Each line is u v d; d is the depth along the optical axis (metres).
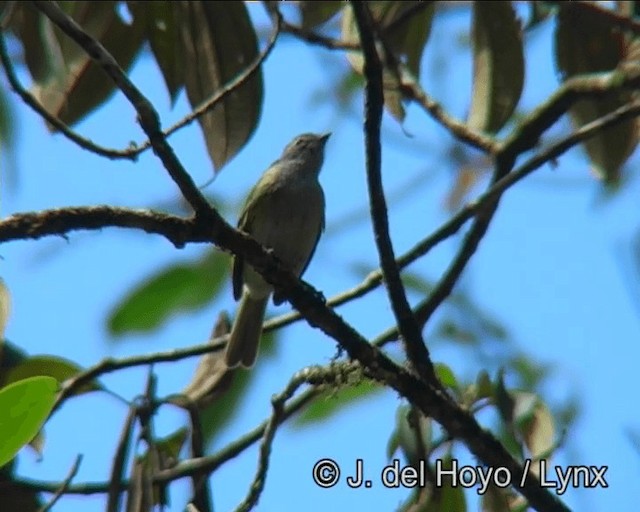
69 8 10.13
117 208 7.59
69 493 9.49
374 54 7.79
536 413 9.33
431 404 8.33
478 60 11.12
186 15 10.17
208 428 10.49
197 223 7.68
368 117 7.92
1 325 8.60
